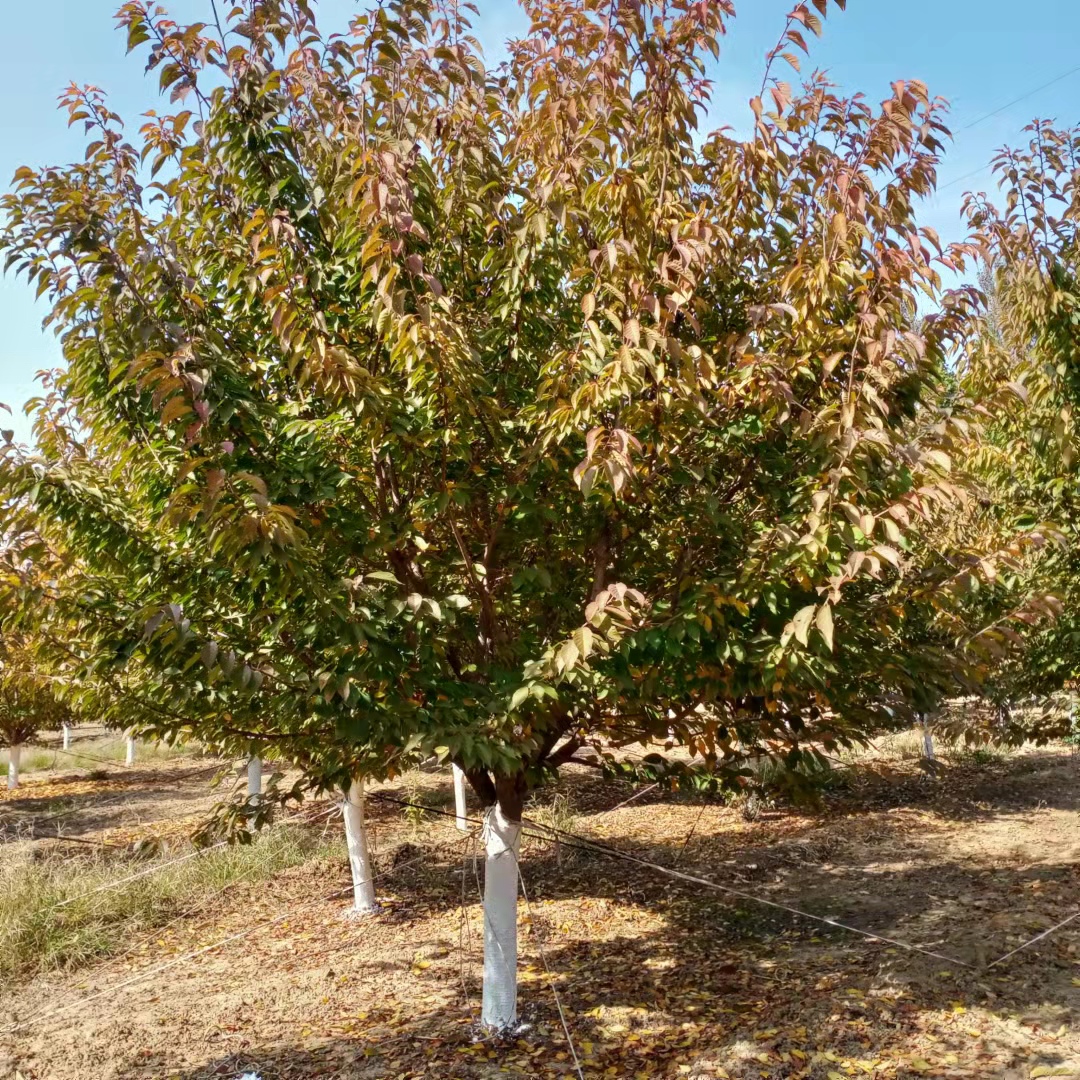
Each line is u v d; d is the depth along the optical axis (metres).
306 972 6.20
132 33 3.73
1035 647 6.72
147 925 7.62
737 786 4.79
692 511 3.97
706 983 5.44
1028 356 6.00
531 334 4.20
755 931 6.72
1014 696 7.34
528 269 3.85
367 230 3.56
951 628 4.19
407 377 3.76
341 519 3.73
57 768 19.62
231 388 3.47
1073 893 6.57
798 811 11.16
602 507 3.91
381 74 4.09
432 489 3.99
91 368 3.82
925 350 3.39
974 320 4.00
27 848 10.09
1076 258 5.94
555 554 4.30
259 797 5.04
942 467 2.96
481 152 4.14
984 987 4.73
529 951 6.40
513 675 3.77
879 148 3.61
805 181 4.08
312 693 3.37
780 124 3.54
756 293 4.16
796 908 7.23
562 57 4.03
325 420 3.62
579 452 3.71
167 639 3.05
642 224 3.59
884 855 8.85
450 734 3.39
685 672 3.64
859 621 3.54
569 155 3.62
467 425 3.64
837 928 6.53
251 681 3.06
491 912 4.77
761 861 8.91
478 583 4.12
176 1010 5.58
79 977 6.50
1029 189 5.80
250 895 8.41
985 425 6.29
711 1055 4.20
